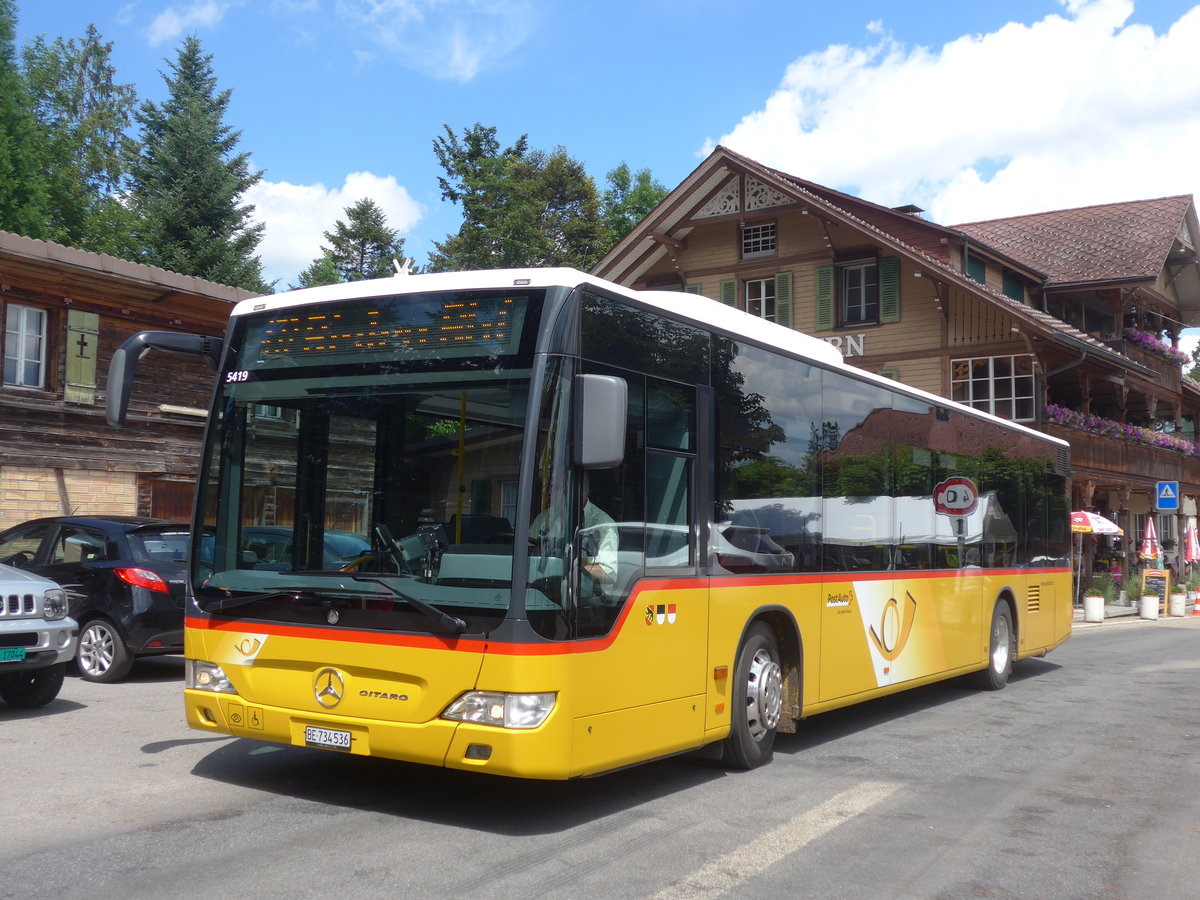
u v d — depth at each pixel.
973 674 12.57
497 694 5.47
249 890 4.78
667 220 32.94
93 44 52.91
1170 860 5.74
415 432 5.97
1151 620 28.73
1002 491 13.05
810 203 30.39
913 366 29.95
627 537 6.17
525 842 5.65
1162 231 35.22
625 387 5.55
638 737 6.17
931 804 6.79
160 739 7.98
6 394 15.80
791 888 5.09
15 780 6.71
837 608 8.71
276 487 6.33
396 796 6.51
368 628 5.82
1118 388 34.09
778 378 8.05
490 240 53.31
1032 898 5.09
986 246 30.33
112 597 10.67
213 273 40.19
